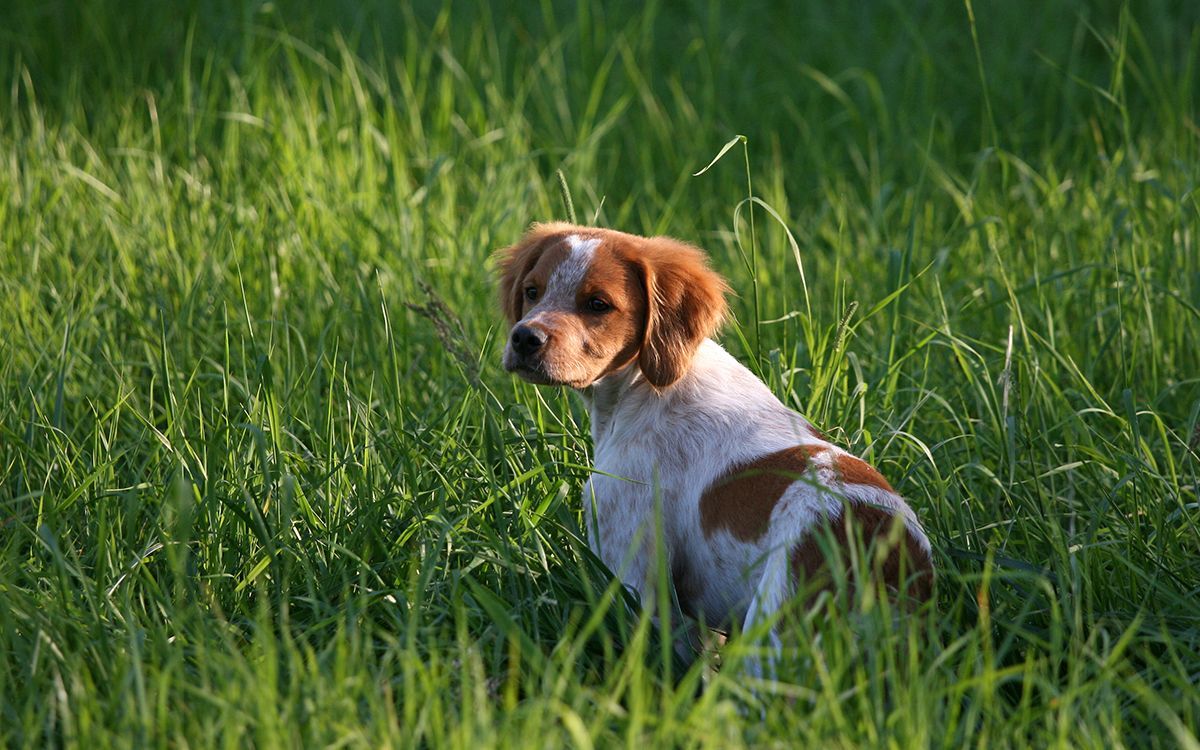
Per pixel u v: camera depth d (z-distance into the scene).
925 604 5.00
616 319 5.95
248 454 6.66
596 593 5.90
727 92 14.66
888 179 12.62
